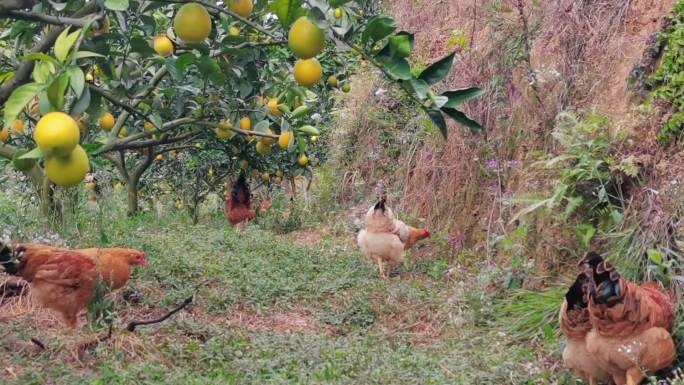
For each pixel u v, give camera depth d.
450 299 7.69
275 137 6.07
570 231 7.67
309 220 13.30
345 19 2.82
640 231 6.70
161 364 5.47
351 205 12.98
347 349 6.21
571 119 7.67
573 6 9.07
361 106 13.38
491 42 10.14
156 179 14.35
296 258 9.76
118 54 4.04
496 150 9.52
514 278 7.89
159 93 6.13
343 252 10.34
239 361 5.66
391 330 7.28
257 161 10.73
